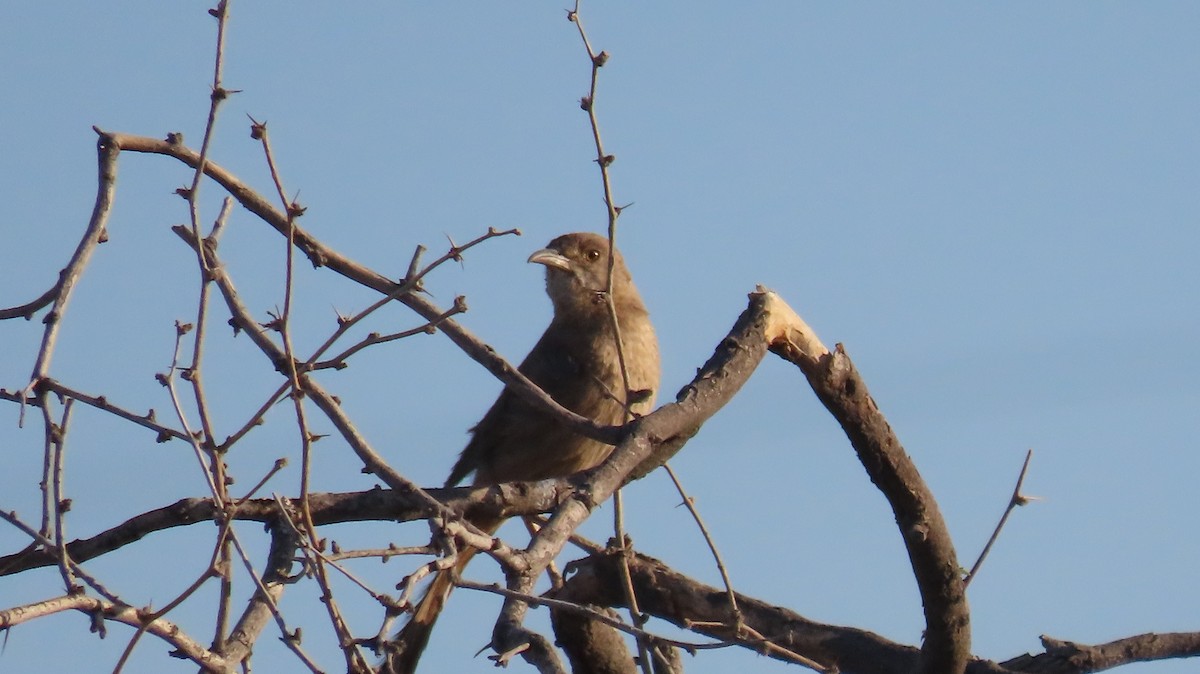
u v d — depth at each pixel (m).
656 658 9.05
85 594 6.91
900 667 11.40
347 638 6.95
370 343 8.05
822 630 11.76
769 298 10.30
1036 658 11.51
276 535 9.29
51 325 8.02
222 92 7.93
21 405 7.72
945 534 10.48
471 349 9.98
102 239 9.12
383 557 7.39
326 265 10.17
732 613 9.29
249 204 10.06
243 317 9.00
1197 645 11.51
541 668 9.41
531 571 8.15
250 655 7.43
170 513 9.36
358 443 8.67
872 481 10.59
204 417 7.51
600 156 9.41
